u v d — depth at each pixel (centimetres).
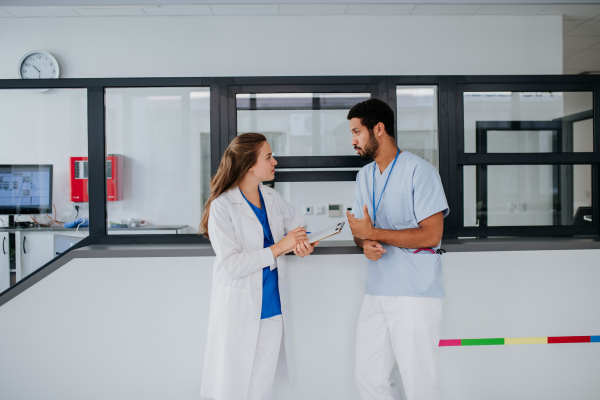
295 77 203
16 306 162
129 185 356
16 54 275
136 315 164
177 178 355
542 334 173
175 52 265
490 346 172
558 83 207
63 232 378
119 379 165
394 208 144
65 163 386
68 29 270
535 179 268
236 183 133
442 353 171
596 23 286
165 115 353
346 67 263
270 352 131
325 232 131
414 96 258
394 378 160
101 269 163
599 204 213
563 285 172
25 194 376
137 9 252
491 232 211
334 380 168
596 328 174
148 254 163
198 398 166
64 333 163
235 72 263
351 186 340
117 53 268
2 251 381
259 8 248
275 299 135
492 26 260
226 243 123
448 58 262
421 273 137
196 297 164
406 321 136
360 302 167
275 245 127
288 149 211
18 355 163
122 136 355
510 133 241
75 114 380
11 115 379
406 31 261
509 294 171
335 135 211
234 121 203
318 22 261
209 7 246
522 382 173
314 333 167
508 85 207
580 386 174
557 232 213
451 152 207
